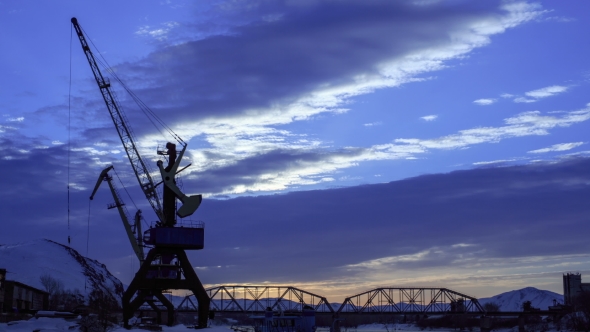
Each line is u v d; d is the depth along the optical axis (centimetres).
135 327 16700
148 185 16700
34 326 14525
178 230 16000
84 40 17088
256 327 14512
